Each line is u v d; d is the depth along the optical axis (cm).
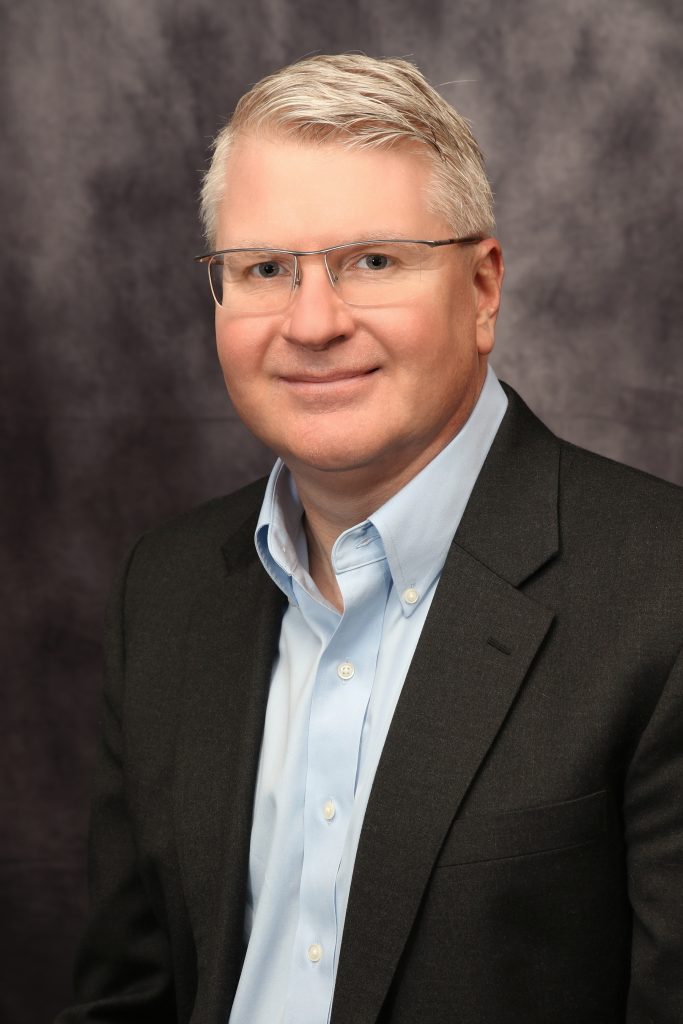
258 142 135
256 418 142
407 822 130
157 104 238
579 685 130
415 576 142
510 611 135
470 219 140
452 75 233
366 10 233
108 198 241
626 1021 132
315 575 159
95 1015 161
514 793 128
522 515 142
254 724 150
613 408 238
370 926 130
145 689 162
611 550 136
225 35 236
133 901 166
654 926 128
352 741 141
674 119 229
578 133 232
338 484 142
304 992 140
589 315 237
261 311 138
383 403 135
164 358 245
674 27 228
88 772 254
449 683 134
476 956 127
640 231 233
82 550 250
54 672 253
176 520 177
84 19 237
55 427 247
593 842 128
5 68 238
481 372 150
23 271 243
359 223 132
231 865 145
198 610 162
